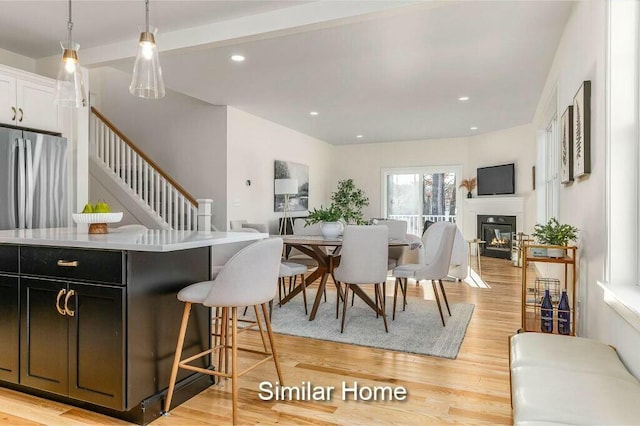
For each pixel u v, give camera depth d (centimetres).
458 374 270
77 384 214
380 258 359
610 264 221
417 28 366
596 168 251
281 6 329
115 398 204
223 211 660
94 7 333
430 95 586
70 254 215
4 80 377
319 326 375
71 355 215
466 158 946
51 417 214
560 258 299
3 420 211
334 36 382
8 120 379
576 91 320
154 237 238
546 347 197
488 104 637
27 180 381
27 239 227
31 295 227
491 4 323
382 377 266
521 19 349
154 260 221
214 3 323
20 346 231
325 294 478
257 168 738
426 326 375
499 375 267
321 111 689
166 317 229
